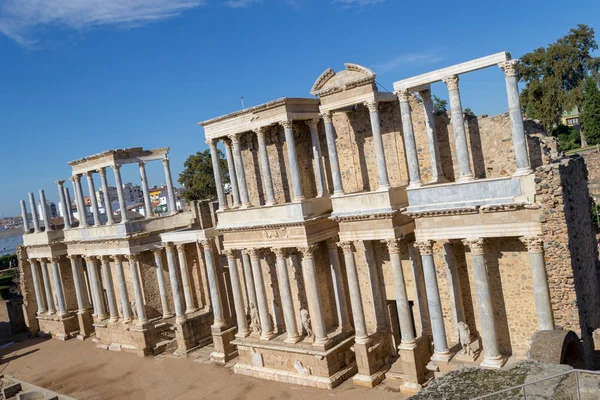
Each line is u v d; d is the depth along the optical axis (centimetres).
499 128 2956
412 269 3325
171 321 5112
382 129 3481
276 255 3691
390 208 3133
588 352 2517
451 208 2748
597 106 7662
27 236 6272
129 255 4922
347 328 3694
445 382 1883
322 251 3838
